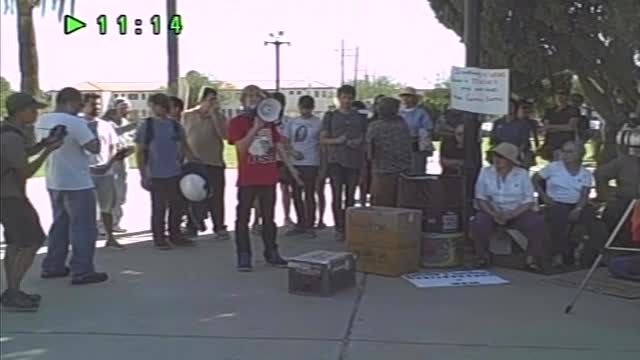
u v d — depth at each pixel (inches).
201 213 396.5
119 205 430.0
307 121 406.9
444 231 327.9
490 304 271.4
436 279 308.3
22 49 709.9
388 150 367.2
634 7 386.0
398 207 341.4
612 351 220.8
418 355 217.0
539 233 318.0
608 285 298.2
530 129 459.2
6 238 263.0
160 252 366.3
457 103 344.2
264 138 323.0
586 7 445.7
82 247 301.7
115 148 384.2
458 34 503.8
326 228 438.3
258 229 416.2
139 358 215.9
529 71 479.2
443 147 433.1
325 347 224.4
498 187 324.8
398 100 424.5
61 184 298.5
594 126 714.8
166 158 372.5
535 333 237.8
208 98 390.3
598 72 495.2
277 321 251.1
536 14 452.8
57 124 292.2
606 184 336.2
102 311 264.2
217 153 392.5
